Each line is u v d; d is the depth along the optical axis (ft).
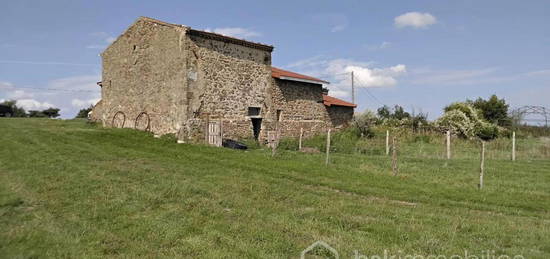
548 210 23.04
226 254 14.28
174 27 54.08
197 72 53.83
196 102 53.62
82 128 63.67
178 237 16.14
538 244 15.97
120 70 65.46
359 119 81.56
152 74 58.34
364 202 23.21
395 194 25.91
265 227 17.39
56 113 153.48
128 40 63.36
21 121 78.69
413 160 44.14
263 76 63.00
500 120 104.22
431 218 19.71
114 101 67.10
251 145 55.83
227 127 57.16
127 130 58.18
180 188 24.44
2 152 38.42
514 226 18.62
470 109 90.63
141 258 14.05
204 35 54.44
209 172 31.17
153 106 58.08
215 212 19.66
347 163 39.70
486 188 29.07
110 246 15.15
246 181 27.84
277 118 65.41
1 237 15.93
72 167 31.04
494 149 61.11
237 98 58.85
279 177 30.83
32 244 15.29
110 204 20.75
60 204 20.70
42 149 40.24
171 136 53.57
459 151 57.93
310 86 72.23
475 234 17.10
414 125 86.58
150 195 22.56
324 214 19.83
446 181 31.60
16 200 21.16
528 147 61.11
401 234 16.63
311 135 71.92
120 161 35.22
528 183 31.37
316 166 36.29
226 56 57.52
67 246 15.10
